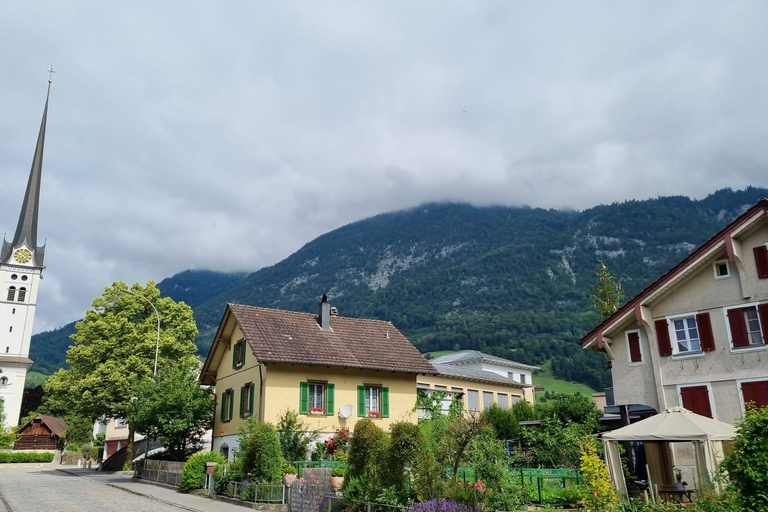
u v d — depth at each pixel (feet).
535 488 61.77
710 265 78.59
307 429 96.68
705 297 78.23
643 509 47.85
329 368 106.22
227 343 118.83
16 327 327.26
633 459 76.54
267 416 97.76
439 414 103.81
